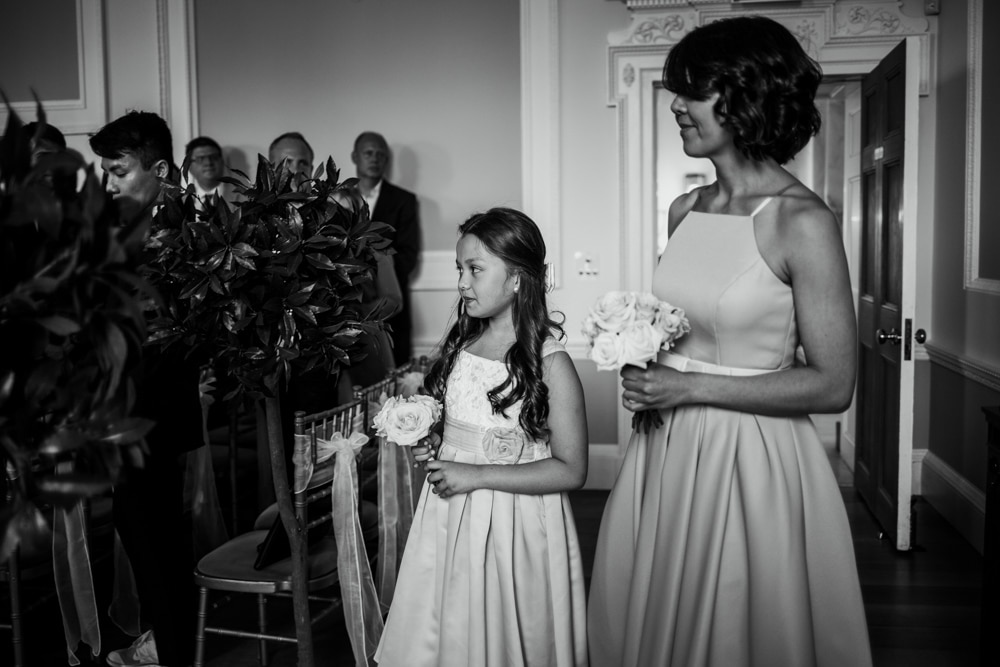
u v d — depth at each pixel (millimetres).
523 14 5496
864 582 3965
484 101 5688
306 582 2639
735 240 1756
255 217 2396
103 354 1222
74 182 1302
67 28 5797
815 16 5176
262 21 5809
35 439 1251
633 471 1959
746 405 1716
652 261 5477
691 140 1791
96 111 5785
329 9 5766
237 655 3152
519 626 2137
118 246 1212
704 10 5254
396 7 5719
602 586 1984
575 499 5328
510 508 2150
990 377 4148
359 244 2430
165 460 2816
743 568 1727
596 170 5512
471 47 5676
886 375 4617
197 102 5855
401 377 3180
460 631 2135
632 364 1716
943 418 4996
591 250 5543
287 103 5832
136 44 5777
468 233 2207
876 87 4789
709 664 1730
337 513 2678
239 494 4438
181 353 2770
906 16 5121
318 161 5859
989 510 2758
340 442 2686
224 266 2271
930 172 5199
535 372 2152
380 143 5527
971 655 3229
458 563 2156
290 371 2357
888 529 4512
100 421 1257
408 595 2250
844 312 1661
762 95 1664
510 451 2148
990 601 2746
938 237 5113
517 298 2195
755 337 1762
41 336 1260
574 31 5480
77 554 2943
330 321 2459
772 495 1738
